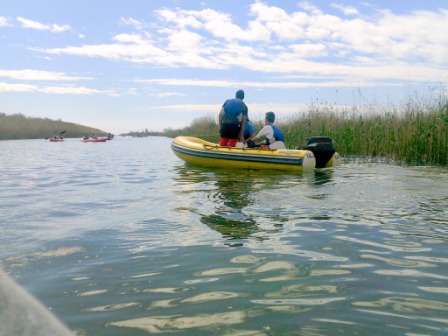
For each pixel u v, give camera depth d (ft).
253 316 6.57
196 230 12.41
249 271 8.79
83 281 8.27
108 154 58.39
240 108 34.12
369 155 41.04
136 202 17.52
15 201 18.16
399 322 6.31
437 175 25.45
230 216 14.29
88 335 6.01
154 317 6.59
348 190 19.81
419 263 9.30
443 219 13.60
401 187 20.56
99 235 11.92
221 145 35.32
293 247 10.58
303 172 28.55
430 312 6.70
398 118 40.88
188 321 6.43
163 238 11.53
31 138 162.91
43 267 9.13
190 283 8.11
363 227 12.63
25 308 1.00
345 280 8.23
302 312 6.72
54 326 1.01
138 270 8.91
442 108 37.73
